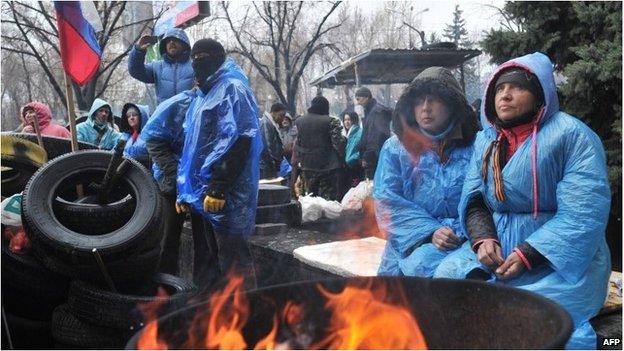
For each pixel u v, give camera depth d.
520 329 1.54
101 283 2.99
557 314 1.37
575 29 4.30
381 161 2.76
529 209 2.21
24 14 14.37
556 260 2.02
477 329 1.66
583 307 2.04
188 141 3.23
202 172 3.09
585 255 2.02
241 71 3.26
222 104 3.07
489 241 2.23
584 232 2.01
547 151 2.13
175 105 3.73
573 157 2.09
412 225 2.62
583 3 4.14
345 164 7.01
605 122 4.14
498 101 2.23
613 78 3.79
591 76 3.82
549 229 2.07
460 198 2.52
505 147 2.29
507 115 2.20
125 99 20.94
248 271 3.28
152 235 3.03
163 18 7.74
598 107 4.11
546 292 2.02
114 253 2.89
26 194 2.92
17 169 3.42
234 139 3.03
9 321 3.04
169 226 3.84
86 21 3.48
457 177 2.57
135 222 2.99
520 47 4.45
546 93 2.15
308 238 4.13
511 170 2.21
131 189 3.12
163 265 3.87
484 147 2.35
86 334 2.93
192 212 3.59
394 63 8.66
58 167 3.04
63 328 2.96
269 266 3.87
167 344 1.47
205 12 6.84
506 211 2.28
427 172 2.62
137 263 3.02
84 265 2.89
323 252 3.48
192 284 3.26
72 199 3.40
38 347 3.08
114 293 2.91
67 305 2.99
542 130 2.18
